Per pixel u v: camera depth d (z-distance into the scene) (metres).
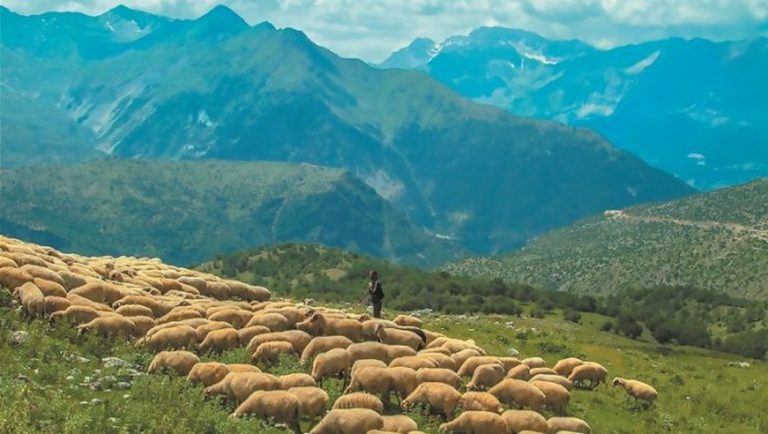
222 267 172.12
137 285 60.75
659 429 45.19
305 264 166.75
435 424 38.72
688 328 126.25
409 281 143.88
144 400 36.56
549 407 43.47
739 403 53.22
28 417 31.97
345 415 35.12
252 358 44.47
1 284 48.88
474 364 46.09
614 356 65.50
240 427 34.59
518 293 135.38
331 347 45.31
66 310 45.69
